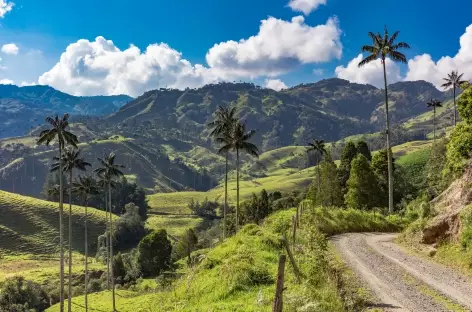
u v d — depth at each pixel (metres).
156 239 98.50
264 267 17.62
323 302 13.27
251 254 19.88
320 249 21.67
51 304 82.44
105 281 94.94
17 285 80.88
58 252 121.94
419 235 26.59
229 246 23.41
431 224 25.08
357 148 90.56
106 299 75.25
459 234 22.31
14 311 74.62
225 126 67.56
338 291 15.65
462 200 25.28
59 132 49.62
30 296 80.00
